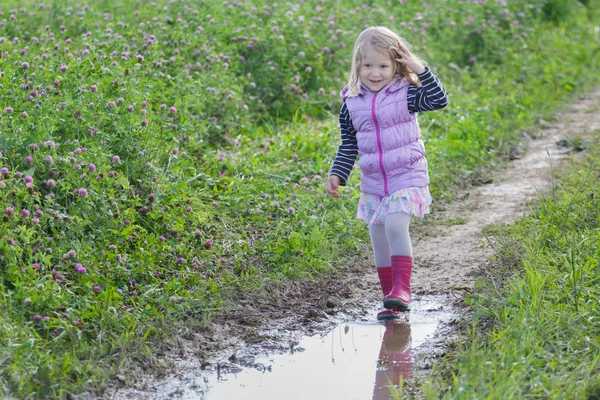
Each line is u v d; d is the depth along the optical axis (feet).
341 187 37.22
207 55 47.26
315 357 24.47
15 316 24.09
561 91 61.46
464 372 21.35
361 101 26.58
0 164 29.22
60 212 29.04
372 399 21.63
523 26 72.18
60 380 21.88
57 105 32.60
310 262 31.35
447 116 51.16
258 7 55.93
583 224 32.07
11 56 39.19
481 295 26.73
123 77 36.17
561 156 46.34
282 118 49.75
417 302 28.32
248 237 33.24
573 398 20.06
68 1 54.75
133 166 32.94
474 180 43.11
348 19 58.65
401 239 26.35
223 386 22.63
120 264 27.89
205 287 28.53
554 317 24.39
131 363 23.36
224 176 38.27
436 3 71.05
